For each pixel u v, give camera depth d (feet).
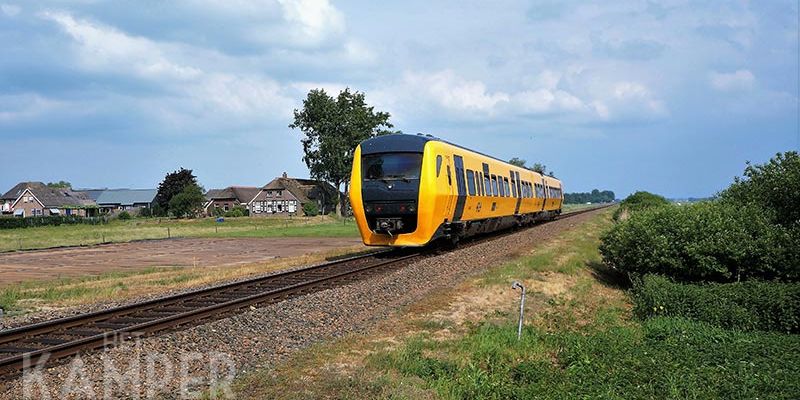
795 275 47.93
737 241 49.62
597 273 67.62
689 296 43.45
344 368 28.48
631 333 37.09
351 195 72.23
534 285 53.47
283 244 120.78
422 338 34.35
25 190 348.79
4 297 50.72
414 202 69.05
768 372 29.07
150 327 34.24
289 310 39.52
